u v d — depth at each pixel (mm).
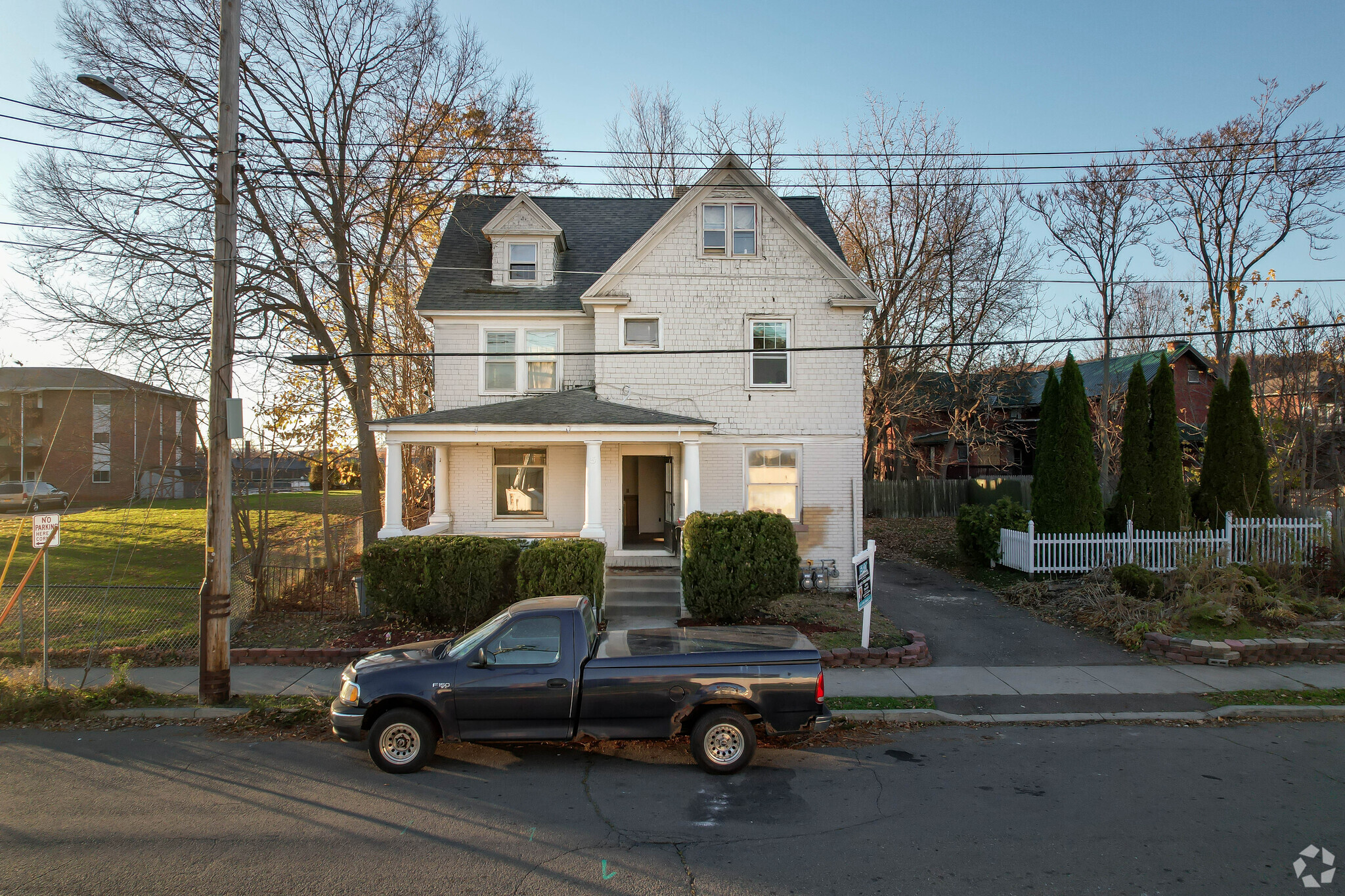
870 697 9805
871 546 11680
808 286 17078
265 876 5293
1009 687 10266
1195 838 5867
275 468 20219
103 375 18875
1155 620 12555
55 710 9219
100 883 5188
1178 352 34469
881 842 5832
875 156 27344
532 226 18094
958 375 30891
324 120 18719
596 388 16922
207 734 8680
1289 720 9133
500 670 7426
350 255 19266
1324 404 23750
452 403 17625
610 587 14430
